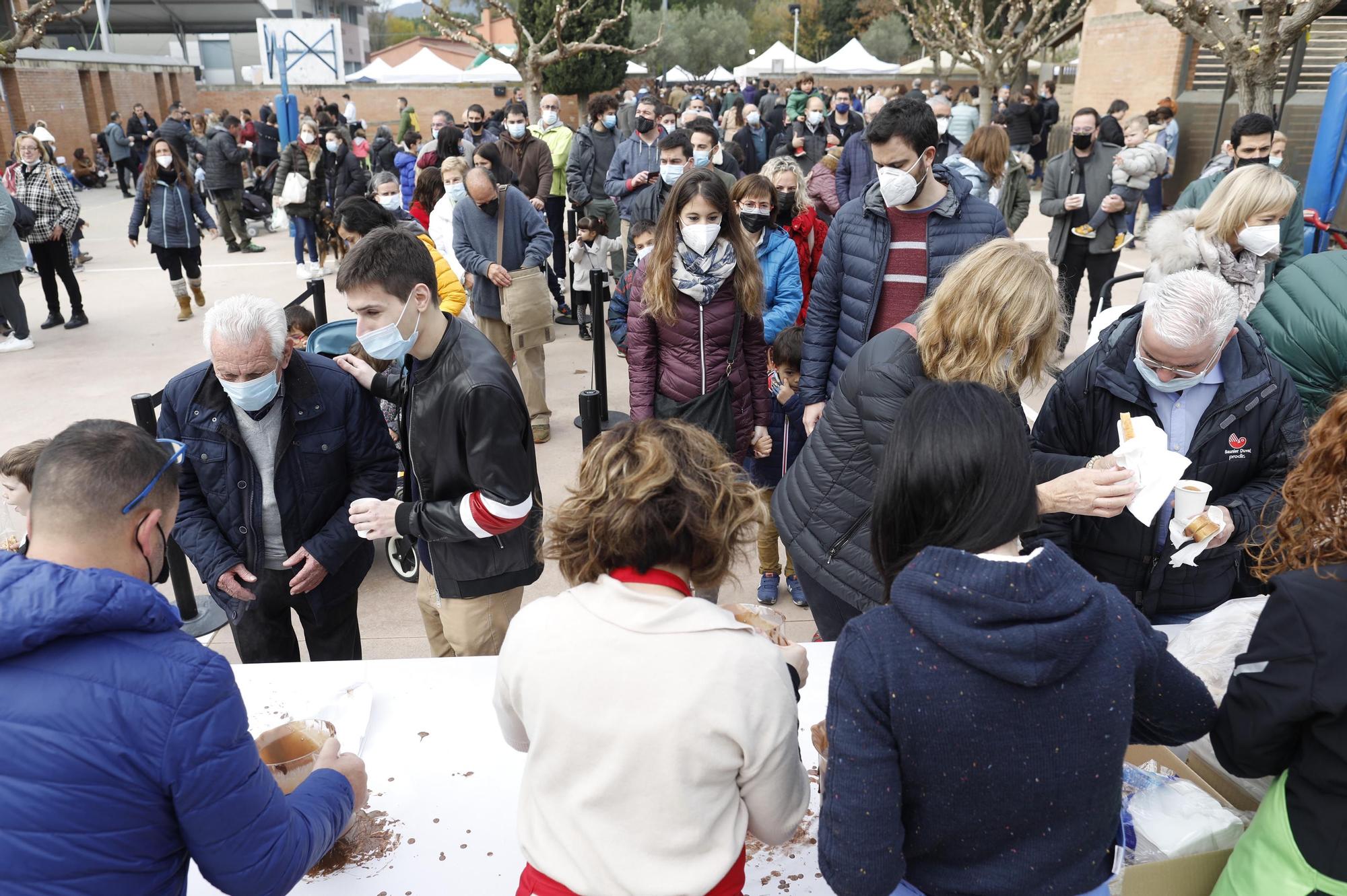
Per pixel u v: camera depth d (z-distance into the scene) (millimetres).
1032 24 17719
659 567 1282
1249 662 1329
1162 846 1662
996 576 1120
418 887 1678
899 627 1173
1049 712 1131
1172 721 1323
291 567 2760
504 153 8562
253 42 47438
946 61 36000
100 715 1223
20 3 22844
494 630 2602
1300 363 2752
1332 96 4926
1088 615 1128
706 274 3297
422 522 2406
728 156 7570
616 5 21359
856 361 2307
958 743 1127
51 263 8594
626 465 1284
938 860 1232
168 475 1449
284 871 1395
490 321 5727
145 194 8750
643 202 6430
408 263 2223
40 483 1335
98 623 1231
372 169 15859
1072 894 1204
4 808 1195
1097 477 1976
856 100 24703
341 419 2748
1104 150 6754
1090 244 6887
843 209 3598
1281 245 3771
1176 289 2121
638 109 7805
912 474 1244
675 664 1194
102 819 1230
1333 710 1230
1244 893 1433
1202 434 2293
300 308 4305
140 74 30422
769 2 57031
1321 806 1317
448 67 32031
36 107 23109
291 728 1875
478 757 1983
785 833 1316
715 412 3467
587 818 1197
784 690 1240
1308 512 1366
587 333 7910
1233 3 7898
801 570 2477
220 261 12133
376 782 1916
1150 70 15008
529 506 2406
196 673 1288
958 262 2102
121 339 8477
